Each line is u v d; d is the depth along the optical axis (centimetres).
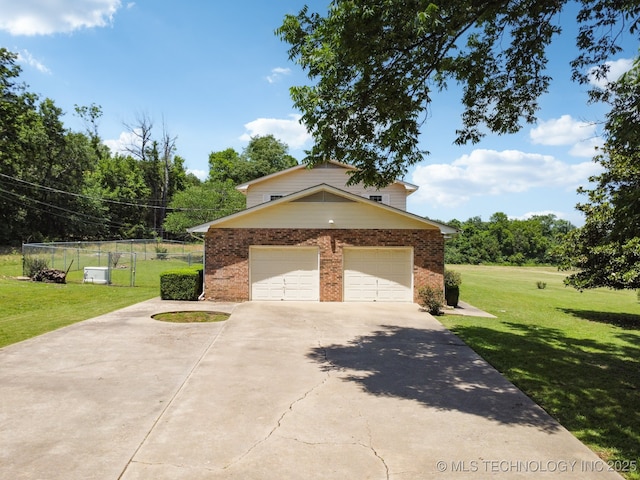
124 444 474
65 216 5116
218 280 1706
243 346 959
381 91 810
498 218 8119
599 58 838
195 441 483
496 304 1991
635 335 1325
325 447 473
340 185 2197
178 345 956
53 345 934
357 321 1311
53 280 2233
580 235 1697
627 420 577
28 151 3678
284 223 1716
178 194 4691
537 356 935
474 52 912
